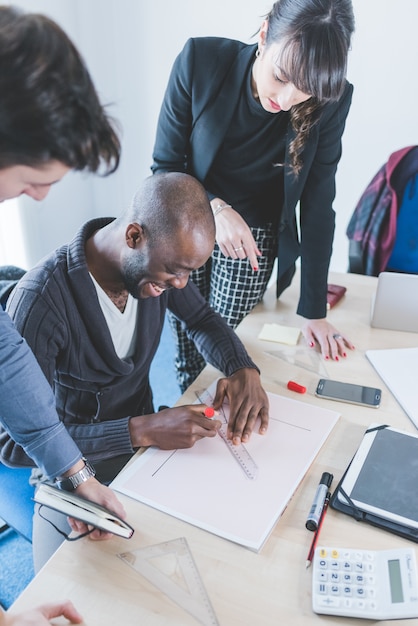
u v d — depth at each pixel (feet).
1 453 3.24
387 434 3.06
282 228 4.93
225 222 4.44
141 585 2.34
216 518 2.65
